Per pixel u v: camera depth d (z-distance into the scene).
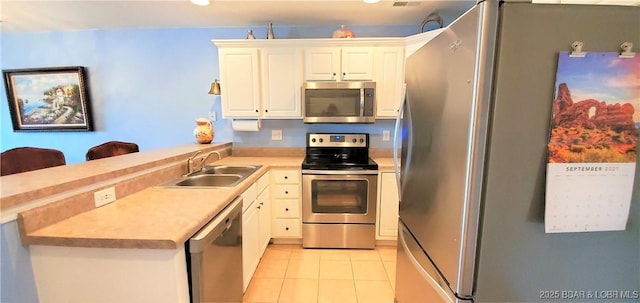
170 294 1.01
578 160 0.83
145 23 2.81
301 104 2.66
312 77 2.62
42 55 3.04
